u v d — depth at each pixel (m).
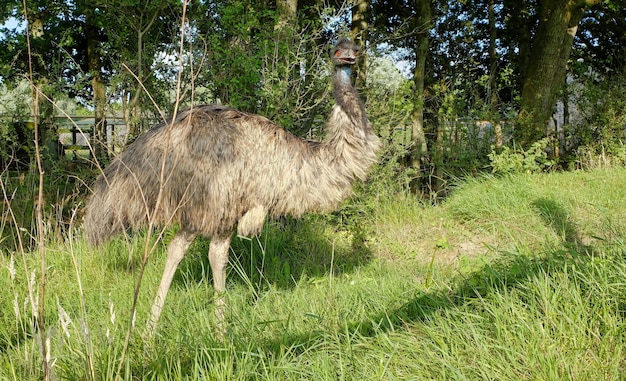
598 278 3.68
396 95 8.39
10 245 6.29
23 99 8.31
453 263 5.62
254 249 5.74
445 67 13.61
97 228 4.12
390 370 3.14
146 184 4.01
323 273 5.60
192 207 4.02
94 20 8.13
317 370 3.12
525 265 4.02
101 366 2.93
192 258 5.49
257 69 7.10
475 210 7.20
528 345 3.15
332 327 3.67
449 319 3.54
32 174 7.58
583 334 3.22
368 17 10.37
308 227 6.76
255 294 4.47
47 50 9.70
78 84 8.32
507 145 10.40
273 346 3.46
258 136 4.16
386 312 3.84
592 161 10.58
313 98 7.89
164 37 8.34
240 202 4.11
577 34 14.84
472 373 3.07
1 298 4.38
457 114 10.52
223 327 3.67
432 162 10.15
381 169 7.88
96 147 8.07
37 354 3.27
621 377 2.95
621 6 12.48
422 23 10.08
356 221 7.23
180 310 4.12
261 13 7.56
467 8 13.53
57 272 5.09
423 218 7.48
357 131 4.35
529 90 11.20
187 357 3.27
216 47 7.08
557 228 6.43
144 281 4.86
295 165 4.21
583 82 11.87
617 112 11.30
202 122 4.09
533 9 13.74
